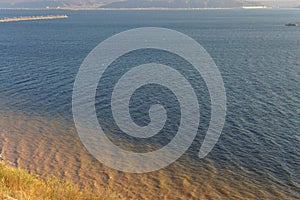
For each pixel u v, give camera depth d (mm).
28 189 16672
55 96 50938
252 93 53719
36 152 31781
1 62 82000
